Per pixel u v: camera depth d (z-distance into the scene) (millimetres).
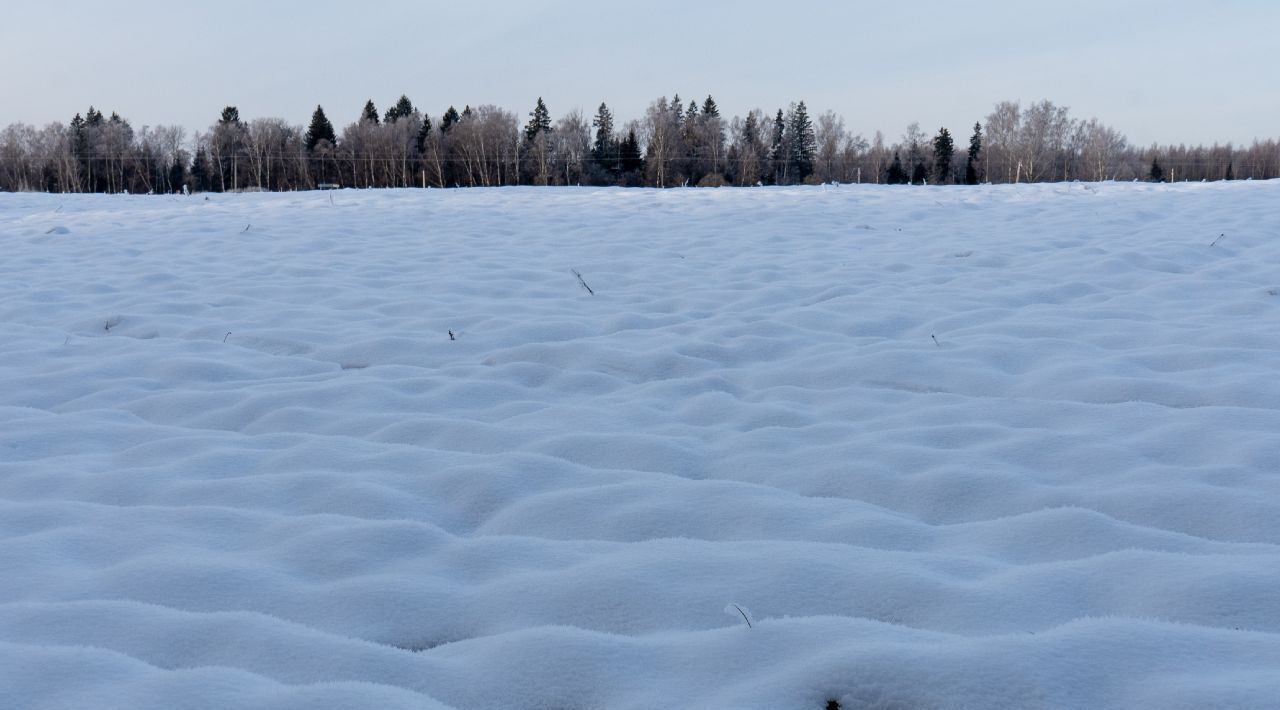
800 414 4023
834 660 1841
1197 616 2055
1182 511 2785
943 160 56156
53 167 53000
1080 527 2600
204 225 11227
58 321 6395
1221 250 7629
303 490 3191
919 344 5105
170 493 3221
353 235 10367
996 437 3535
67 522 2904
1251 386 3980
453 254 8961
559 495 3066
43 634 2135
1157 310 5691
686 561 2422
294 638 2096
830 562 2379
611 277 7652
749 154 51031
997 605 2146
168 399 4508
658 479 3186
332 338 5781
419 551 2682
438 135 51906
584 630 2080
